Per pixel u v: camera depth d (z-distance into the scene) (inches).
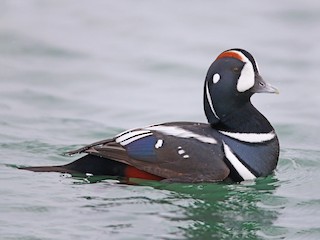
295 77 827.4
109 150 527.2
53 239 443.5
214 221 479.8
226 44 902.4
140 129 541.3
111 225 464.4
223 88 542.0
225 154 529.0
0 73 820.6
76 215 476.4
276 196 524.4
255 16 983.0
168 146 525.7
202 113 737.0
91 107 743.7
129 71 837.8
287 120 714.8
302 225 479.8
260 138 543.2
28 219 469.7
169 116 727.1
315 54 881.5
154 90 794.8
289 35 929.5
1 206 485.7
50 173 538.3
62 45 892.0
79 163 536.7
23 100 753.0
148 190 515.8
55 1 1011.9
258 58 868.0
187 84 810.2
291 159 605.6
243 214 492.1
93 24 953.5
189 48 890.7
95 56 871.7
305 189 540.4
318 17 972.6
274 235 465.1
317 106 754.8
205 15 988.6
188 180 520.7
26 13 973.8
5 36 905.5
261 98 781.3
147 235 453.1
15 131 657.0
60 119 705.0
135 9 1002.1
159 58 866.1
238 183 531.5
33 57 866.1
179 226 467.8
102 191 512.1
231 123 542.0
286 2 1006.4
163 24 960.9
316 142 661.9
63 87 794.8
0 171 545.0
